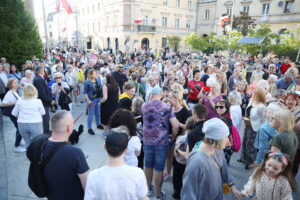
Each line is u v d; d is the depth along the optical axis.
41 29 65.19
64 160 1.92
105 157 4.73
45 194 2.01
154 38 35.97
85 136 5.83
